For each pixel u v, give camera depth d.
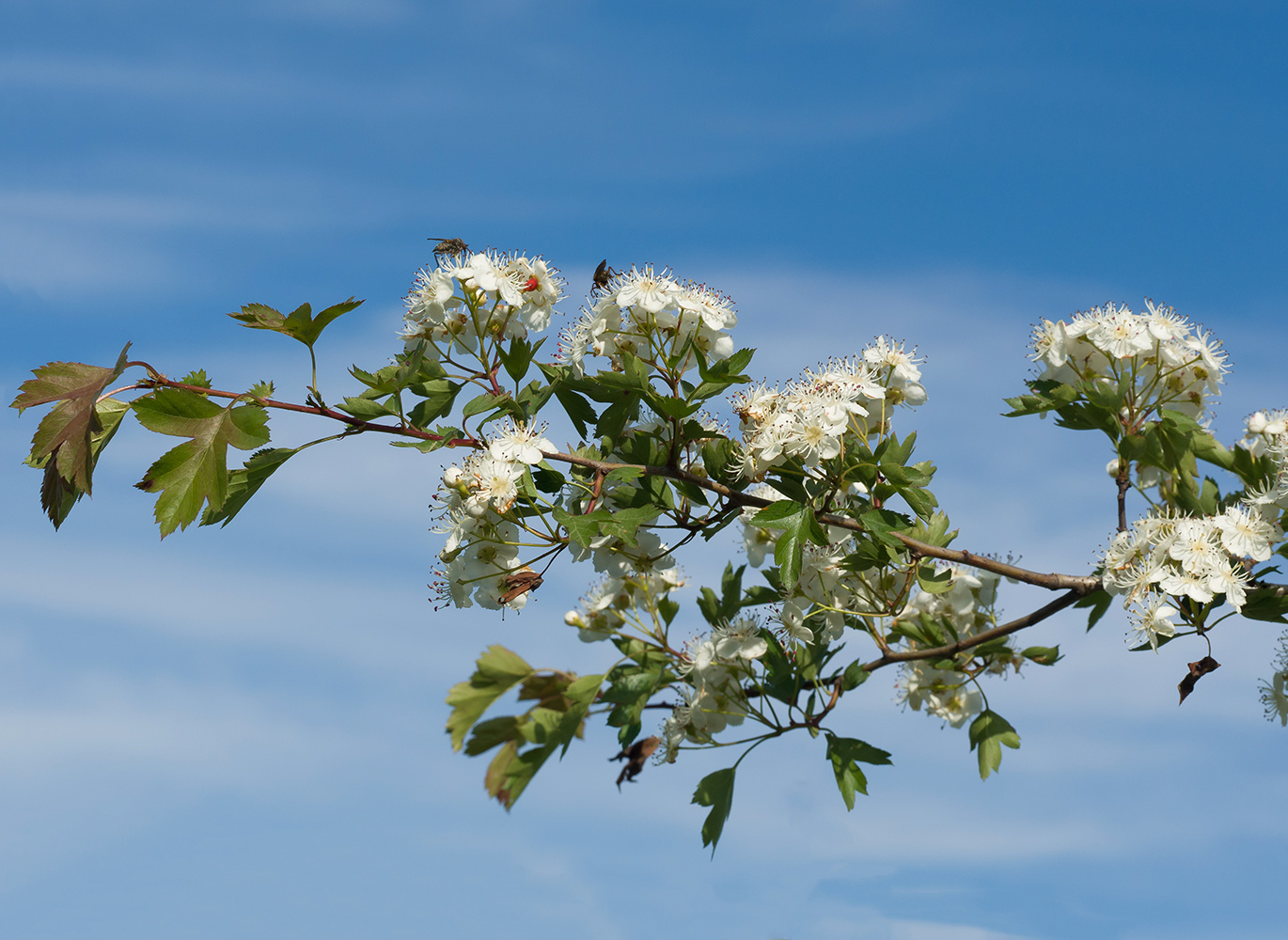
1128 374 4.02
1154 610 3.54
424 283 3.66
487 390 3.63
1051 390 4.08
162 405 2.88
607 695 3.36
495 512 3.46
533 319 3.68
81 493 2.93
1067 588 3.80
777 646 3.97
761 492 4.20
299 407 3.18
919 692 4.75
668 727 3.93
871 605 4.06
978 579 4.45
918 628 4.28
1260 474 3.80
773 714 3.86
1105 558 3.76
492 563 3.55
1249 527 3.56
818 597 4.06
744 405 3.67
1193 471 3.91
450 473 3.35
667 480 3.75
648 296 3.63
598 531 3.19
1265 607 3.50
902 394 3.99
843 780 3.58
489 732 2.44
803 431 3.51
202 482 2.85
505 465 3.35
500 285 3.53
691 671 3.85
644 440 3.69
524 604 3.52
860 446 3.65
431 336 3.68
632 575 3.81
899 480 3.47
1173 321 3.97
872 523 3.54
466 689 2.47
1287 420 3.85
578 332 3.85
